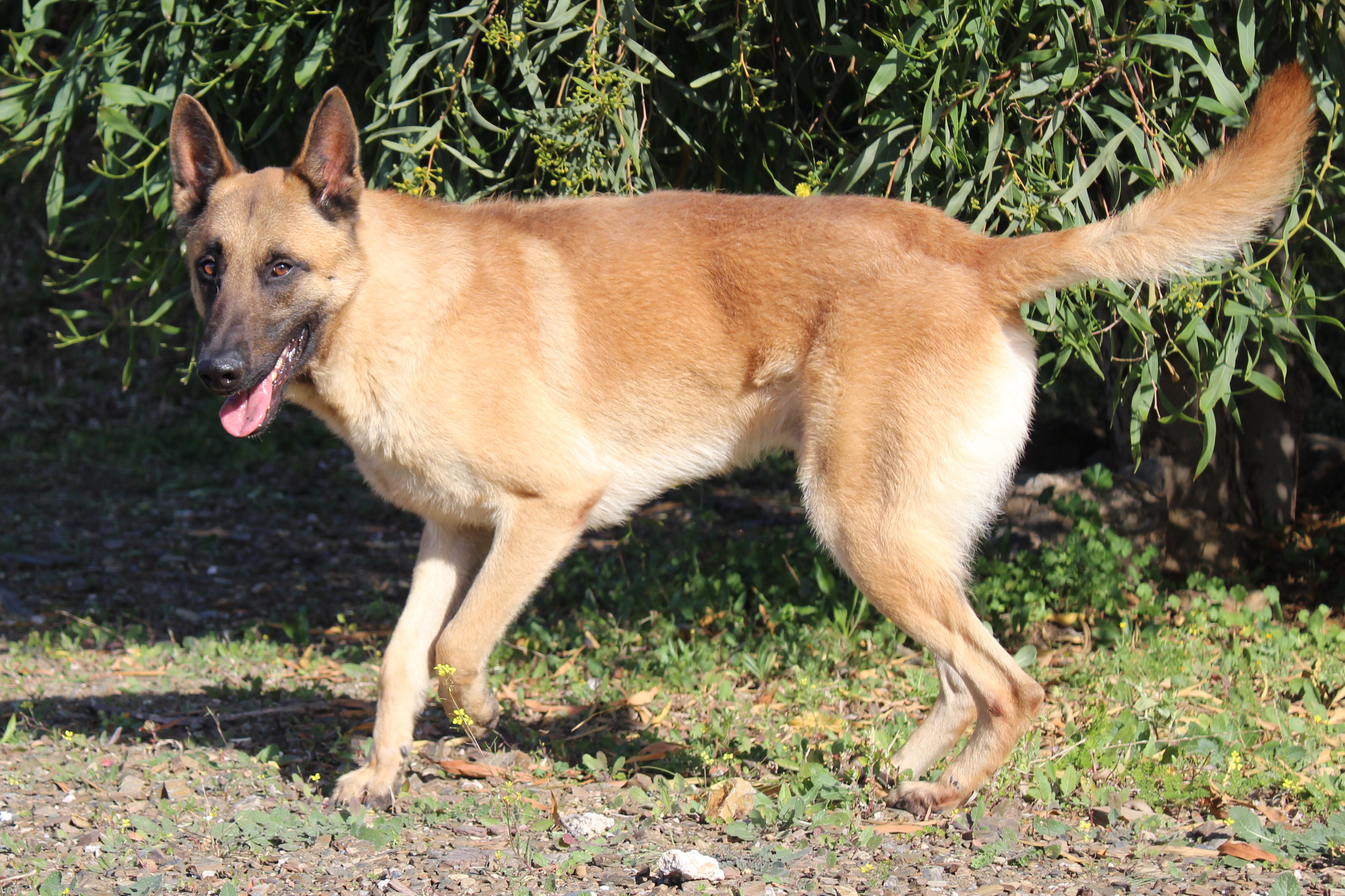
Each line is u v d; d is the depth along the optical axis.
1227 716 4.23
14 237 12.70
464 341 3.67
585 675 5.23
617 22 4.38
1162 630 5.34
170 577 7.64
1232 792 3.63
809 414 3.61
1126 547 5.76
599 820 3.37
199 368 3.42
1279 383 6.50
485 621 3.71
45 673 5.33
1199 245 3.46
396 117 4.71
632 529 7.59
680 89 4.62
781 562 6.43
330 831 3.33
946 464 3.46
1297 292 4.25
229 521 9.30
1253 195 3.40
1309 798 3.55
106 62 4.65
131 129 4.50
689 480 4.01
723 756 4.03
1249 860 3.05
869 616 5.65
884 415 3.48
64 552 8.14
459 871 3.06
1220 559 6.38
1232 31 4.98
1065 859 3.12
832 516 3.55
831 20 4.60
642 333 3.81
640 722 4.57
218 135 3.70
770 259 3.70
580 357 3.81
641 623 5.79
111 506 9.57
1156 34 4.00
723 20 4.66
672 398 3.85
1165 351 4.29
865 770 3.82
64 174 5.03
